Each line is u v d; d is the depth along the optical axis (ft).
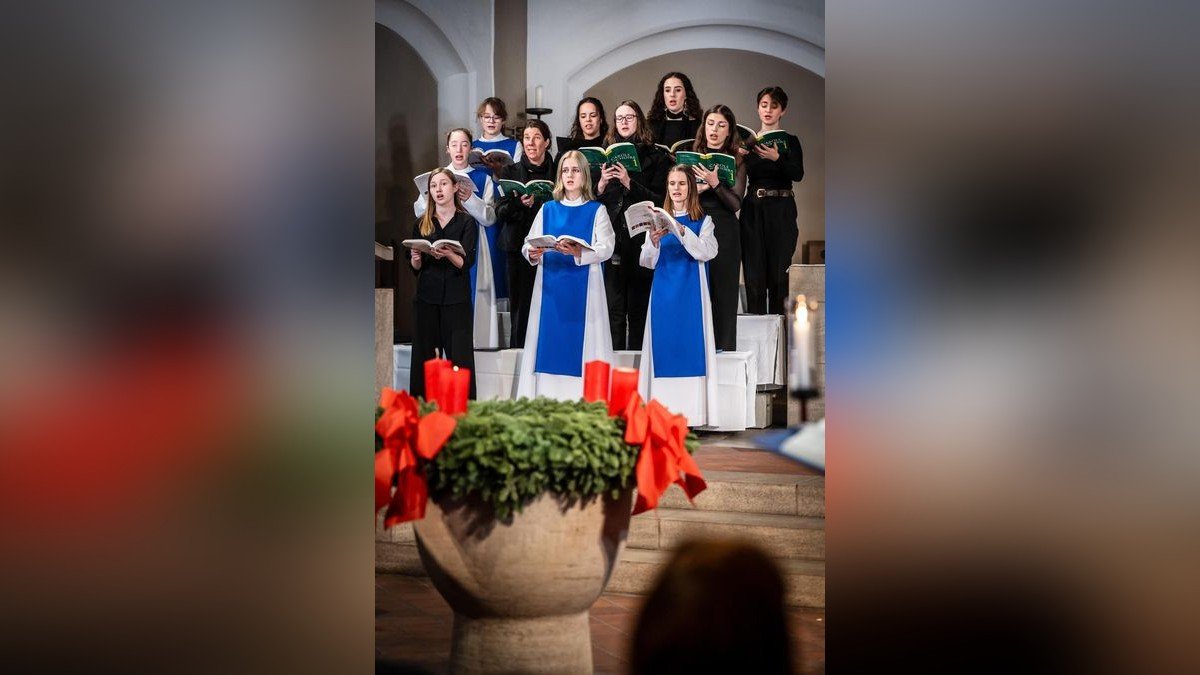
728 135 20.39
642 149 20.92
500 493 9.34
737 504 15.93
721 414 19.44
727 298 19.83
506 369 20.10
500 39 24.50
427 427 9.31
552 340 19.22
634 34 24.11
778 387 20.43
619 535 9.99
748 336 20.27
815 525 15.05
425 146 24.73
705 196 19.83
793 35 23.47
